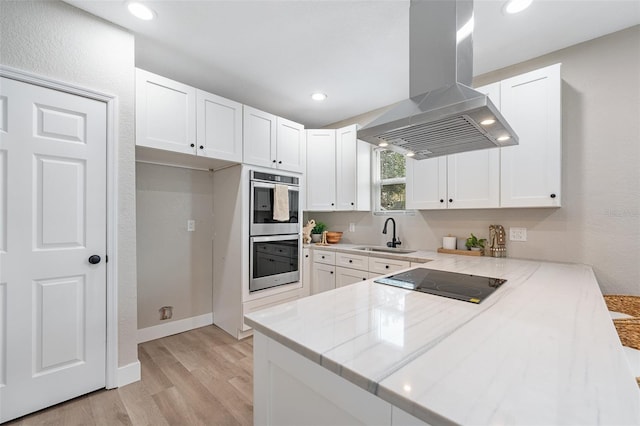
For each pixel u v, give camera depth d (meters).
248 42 2.15
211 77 2.68
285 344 0.83
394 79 2.71
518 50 2.20
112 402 1.79
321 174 3.52
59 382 1.73
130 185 1.98
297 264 3.24
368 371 0.64
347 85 2.83
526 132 2.10
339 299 1.19
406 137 1.56
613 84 1.98
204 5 1.76
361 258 2.89
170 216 2.92
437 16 1.45
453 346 0.76
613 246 1.97
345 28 1.99
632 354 1.06
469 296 1.22
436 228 2.89
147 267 2.76
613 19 1.85
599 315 0.99
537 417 0.49
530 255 2.29
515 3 1.71
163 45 2.18
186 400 1.83
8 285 1.58
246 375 2.13
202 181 3.15
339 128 3.87
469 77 1.47
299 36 2.08
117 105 1.92
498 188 2.22
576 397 0.54
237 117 2.71
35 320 1.65
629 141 1.92
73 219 1.77
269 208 2.98
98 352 1.86
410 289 1.34
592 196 2.04
